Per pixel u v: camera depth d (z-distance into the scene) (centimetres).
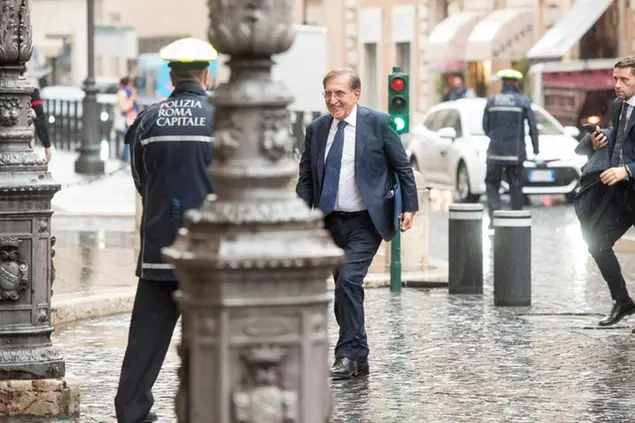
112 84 9975
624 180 2356
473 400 1841
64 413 1742
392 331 2414
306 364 977
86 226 4172
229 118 1009
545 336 2359
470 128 5169
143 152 1498
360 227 1927
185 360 1062
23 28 1717
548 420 1727
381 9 9788
